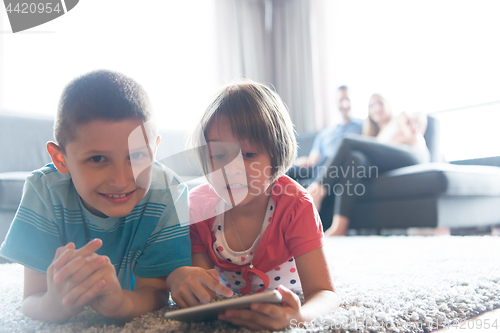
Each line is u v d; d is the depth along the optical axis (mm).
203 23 4289
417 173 2176
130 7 3775
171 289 668
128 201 622
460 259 1190
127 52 3717
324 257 727
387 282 881
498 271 977
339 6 4238
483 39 3184
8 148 2191
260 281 826
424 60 3533
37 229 670
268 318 523
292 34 4633
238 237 794
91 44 3475
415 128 2803
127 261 741
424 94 3514
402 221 2254
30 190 678
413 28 3631
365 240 1946
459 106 3281
